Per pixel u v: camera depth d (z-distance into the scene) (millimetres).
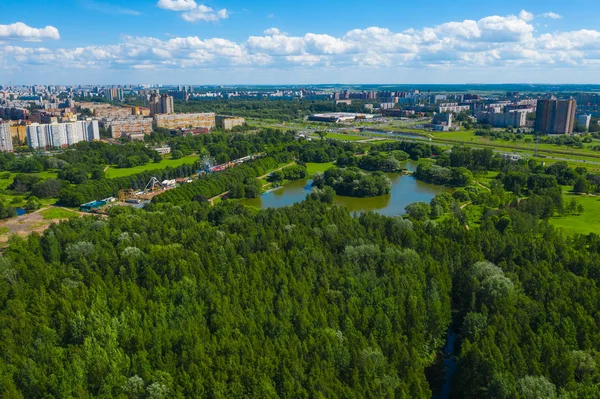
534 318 173750
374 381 142875
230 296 183000
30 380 139500
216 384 137125
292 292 185625
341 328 169375
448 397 163375
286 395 137250
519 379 142500
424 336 178625
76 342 160375
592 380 145500
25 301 180750
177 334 158500
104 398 135000
